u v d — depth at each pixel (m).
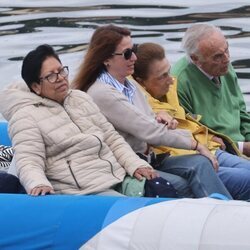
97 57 12.20
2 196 11.05
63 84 11.47
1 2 25.69
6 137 14.07
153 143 12.20
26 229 10.79
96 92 12.14
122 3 25.44
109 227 10.52
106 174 11.46
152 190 11.55
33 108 11.40
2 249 10.84
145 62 12.73
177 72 13.64
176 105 13.12
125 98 12.17
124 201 10.77
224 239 10.05
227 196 12.04
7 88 11.61
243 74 19.89
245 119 14.12
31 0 25.86
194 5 25.16
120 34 12.20
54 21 23.64
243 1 25.47
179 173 12.16
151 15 24.17
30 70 11.43
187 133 12.44
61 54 20.77
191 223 10.25
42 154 11.28
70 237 10.65
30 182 11.05
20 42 21.89
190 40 13.50
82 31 22.67
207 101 13.59
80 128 11.56
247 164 12.97
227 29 22.91
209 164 12.11
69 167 11.34
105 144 11.59
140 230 10.38
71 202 10.83
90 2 25.62
